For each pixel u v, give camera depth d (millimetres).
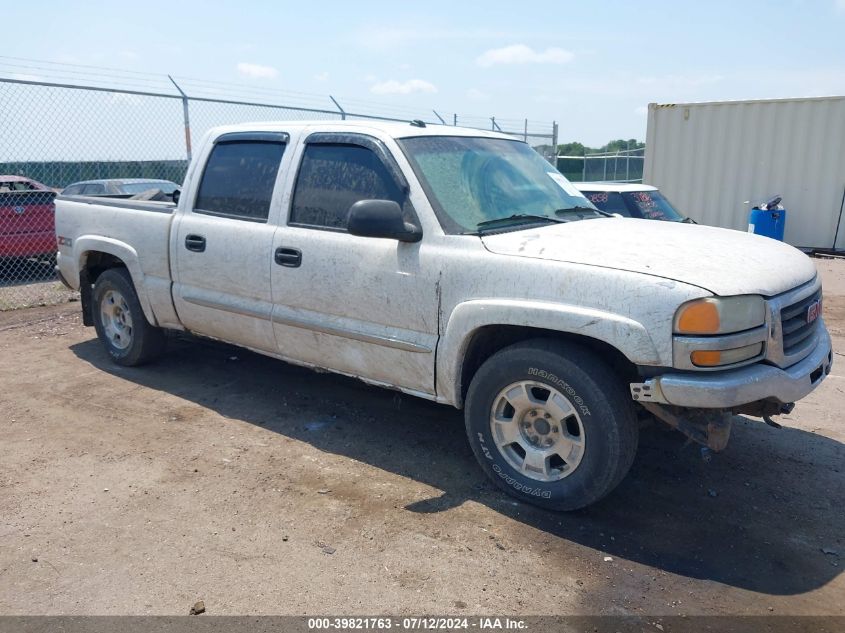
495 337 3887
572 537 3439
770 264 3494
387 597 2961
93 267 6223
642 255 3391
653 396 3182
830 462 4352
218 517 3590
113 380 5703
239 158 4910
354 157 4266
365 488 3910
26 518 3566
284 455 4324
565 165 23031
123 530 3461
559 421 3510
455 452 4402
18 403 5184
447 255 3742
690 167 14172
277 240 4484
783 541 3453
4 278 10875
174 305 5281
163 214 5281
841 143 12742
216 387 5539
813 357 3586
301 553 3273
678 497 3871
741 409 3545
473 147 4469
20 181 11094
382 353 4102
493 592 3002
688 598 2986
